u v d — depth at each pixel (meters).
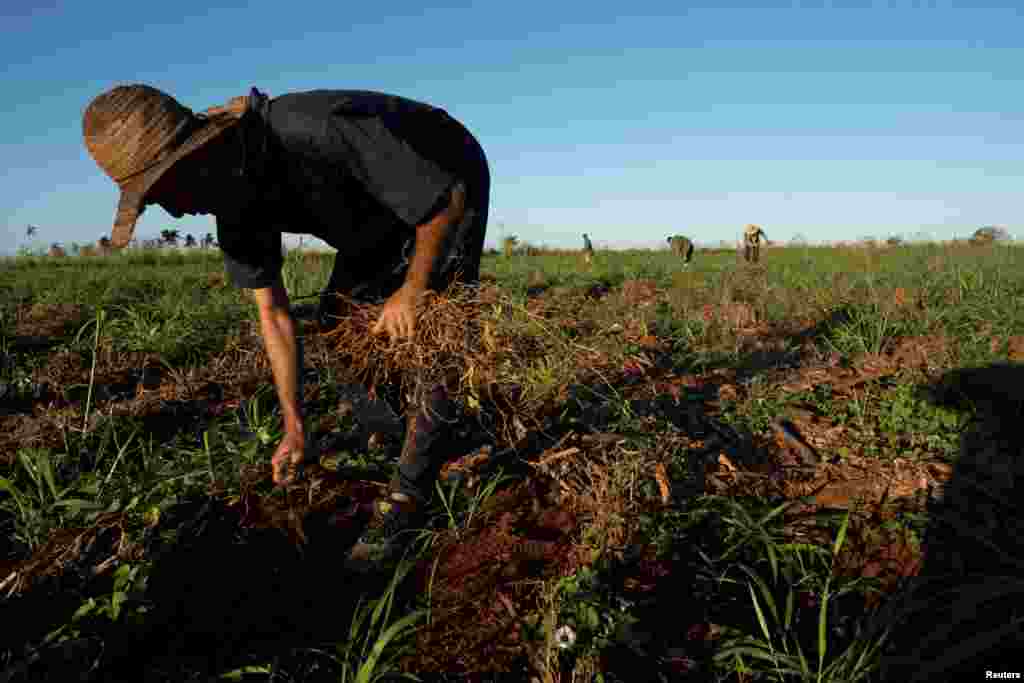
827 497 2.68
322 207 2.04
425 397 2.24
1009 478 2.67
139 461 2.99
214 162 1.72
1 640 1.88
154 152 1.63
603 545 2.23
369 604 1.86
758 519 2.46
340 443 3.13
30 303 7.18
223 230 2.03
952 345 4.35
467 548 2.36
